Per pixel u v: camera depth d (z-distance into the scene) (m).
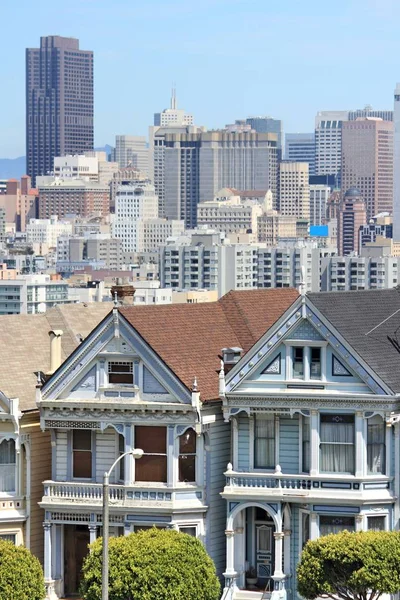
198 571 153.25
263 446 160.62
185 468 162.50
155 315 168.38
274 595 158.25
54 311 185.12
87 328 186.50
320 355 158.38
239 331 175.25
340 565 152.12
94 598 152.50
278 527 158.75
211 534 162.38
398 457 157.75
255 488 159.75
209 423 161.75
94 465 164.75
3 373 172.12
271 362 159.62
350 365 157.12
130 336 162.75
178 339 167.75
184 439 162.25
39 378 166.88
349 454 157.62
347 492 157.12
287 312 158.75
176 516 161.25
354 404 156.50
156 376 161.88
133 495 162.25
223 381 160.12
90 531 163.88
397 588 151.62
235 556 161.38
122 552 153.00
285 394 158.12
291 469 159.62
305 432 159.38
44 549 165.50
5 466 167.00
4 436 165.88
